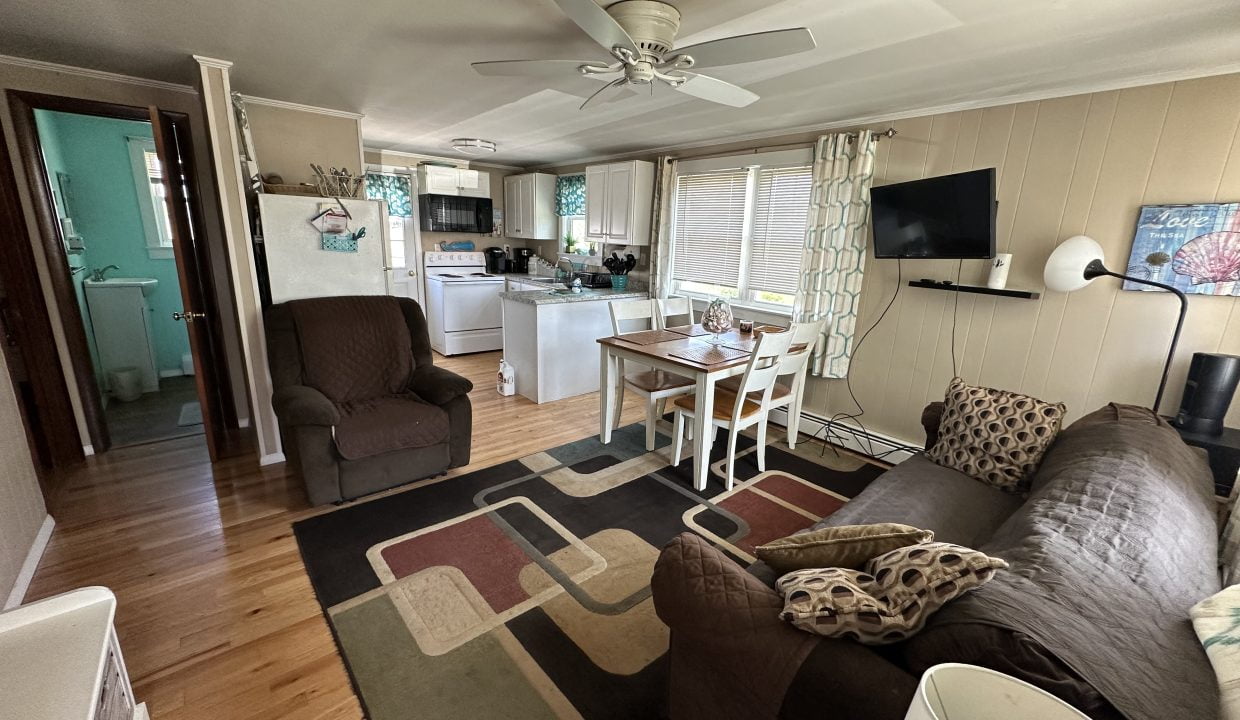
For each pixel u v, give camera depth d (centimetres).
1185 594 107
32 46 240
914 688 85
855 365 361
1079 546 115
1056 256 244
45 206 281
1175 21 175
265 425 301
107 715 116
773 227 406
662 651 177
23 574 196
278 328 283
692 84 204
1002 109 277
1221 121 218
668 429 386
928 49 210
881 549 117
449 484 291
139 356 425
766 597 110
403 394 309
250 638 176
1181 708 75
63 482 281
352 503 266
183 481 284
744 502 282
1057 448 199
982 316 297
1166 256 235
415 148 539
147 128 422
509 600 199
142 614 185
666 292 485
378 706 153
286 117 335
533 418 403
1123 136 242
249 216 305
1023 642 80
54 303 291
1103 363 260
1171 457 166
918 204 285
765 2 173
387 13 195
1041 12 172
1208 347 230
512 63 192
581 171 589
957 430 233
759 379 282
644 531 251
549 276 634
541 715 152
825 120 344
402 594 200
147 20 206
